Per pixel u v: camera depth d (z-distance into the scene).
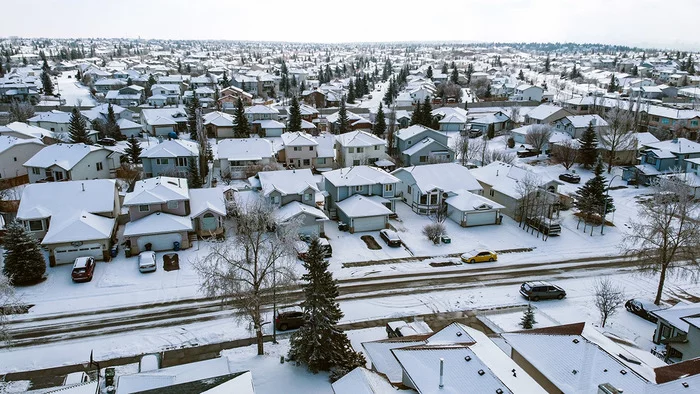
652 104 107.88
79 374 23.09
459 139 77.12
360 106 131.50
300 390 23.89
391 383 20.39
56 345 27.83
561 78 197.25
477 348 20.61
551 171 66.88
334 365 25.16
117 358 26.72
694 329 25.02
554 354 20.62
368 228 46.78
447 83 147.62
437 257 41.22
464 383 17.83
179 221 41.19
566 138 75.81
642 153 68.50
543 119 89.25
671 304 33.62
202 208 43.34
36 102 117.81
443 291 35.22
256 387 24.02
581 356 19.97
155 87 128.25
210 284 27.67
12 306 28.19
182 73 199.62
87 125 88.44
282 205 46.41
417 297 34.25
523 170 54.56
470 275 37.94
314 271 24.58
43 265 35.47
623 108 92.38
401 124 95.81
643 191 59.56
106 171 60.31
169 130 91.19
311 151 69.69
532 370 20.91
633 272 39.09
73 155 56.22
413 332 27.50
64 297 33.12
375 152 70.50
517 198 49.09
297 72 189.38
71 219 39.59
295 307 31.31
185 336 28.97
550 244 44.34
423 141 69.62
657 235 35.91
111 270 37.09
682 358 25.78
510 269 39.19
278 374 25.14
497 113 96.88
